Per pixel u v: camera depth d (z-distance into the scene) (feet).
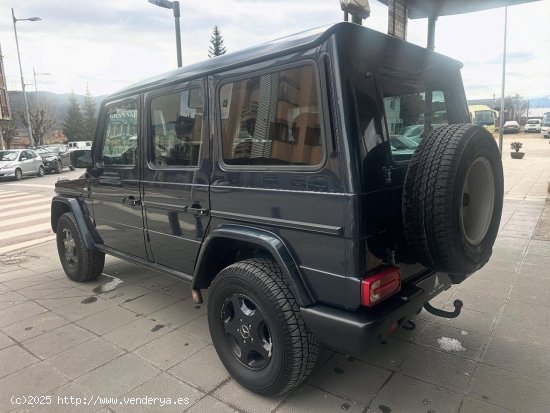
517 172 49.60
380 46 7.89
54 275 17.49
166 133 10.92
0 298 14.97
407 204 7.48
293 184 7.86
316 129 7.50
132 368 10.12
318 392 8.98
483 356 10.15
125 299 14.49
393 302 7.72
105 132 13.46
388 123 8.18
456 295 13.65
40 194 48.06
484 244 8.46
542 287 14.14
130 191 12.47
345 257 7.27
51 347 11.25
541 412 8.16
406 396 8.77
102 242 14.90
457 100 10.64
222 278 9.02
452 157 7.16
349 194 7.05
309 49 7.45
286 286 8.16
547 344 10.61
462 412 8.23
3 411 8.64
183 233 10.71
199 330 12.04
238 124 8.91
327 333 7.59
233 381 9.50
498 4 16.52
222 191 9.34
